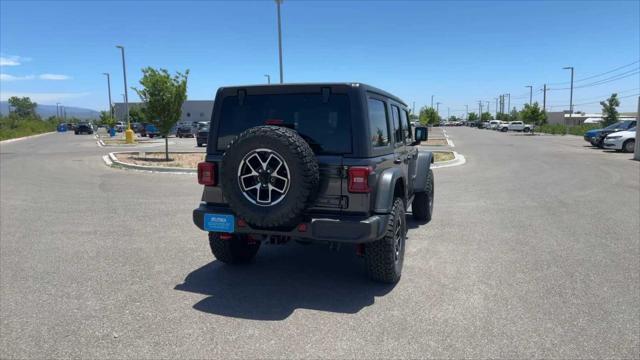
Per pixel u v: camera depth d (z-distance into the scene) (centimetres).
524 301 457
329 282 512
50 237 699
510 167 1750
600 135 2838
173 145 3334
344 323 408
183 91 1997
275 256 611
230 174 442
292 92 471
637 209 932
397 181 528
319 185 450
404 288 494
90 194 1105
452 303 453
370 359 346
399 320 414
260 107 482
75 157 2211
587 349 362
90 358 347
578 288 493
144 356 350
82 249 636
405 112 680
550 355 353
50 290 483
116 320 412
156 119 1961
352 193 445
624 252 629
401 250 527
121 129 6981
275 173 430
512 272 545
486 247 652
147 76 1955
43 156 2277
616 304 450
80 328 396
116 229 753
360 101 452
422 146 3088
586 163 1909
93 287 492
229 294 475
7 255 605
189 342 371
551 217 855
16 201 1006
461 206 962
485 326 402
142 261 584
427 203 800
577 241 685
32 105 14075
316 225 443
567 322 410
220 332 389
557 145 3234
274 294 476
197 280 517
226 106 495
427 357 350
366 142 448
